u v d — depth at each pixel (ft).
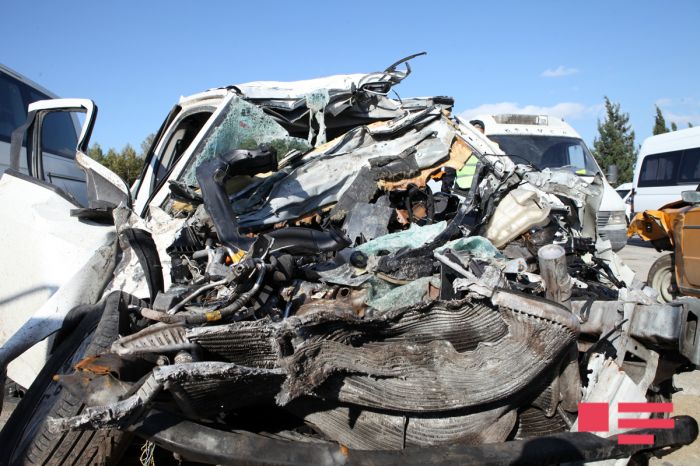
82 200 23.12
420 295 9.54
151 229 11.35
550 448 7.66
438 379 8.05
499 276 8.52
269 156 11.51
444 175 14.76
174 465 10.61
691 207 21.76
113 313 8.75
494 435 8.29
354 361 7.80
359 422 8.02
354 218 12.78
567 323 7.84
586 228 14.06
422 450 7.41
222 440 7.16
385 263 9.82
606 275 12.82
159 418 7.28
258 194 12.87
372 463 7.08
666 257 24.02
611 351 8.75
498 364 8.15
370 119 16.10
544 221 12.39
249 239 10.47
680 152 45.06
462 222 12.56
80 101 14.14
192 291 9.30
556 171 13.33
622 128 105.09
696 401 15.01
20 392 13.14
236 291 8.59
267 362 7.75
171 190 11.68
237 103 12.44
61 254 11.41
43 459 7.76
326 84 15.93
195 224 11.44
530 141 33.32
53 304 10.33
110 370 7.08
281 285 9.30
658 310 8.07
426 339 8.31
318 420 8.12
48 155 20.98
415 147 14.02
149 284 9.77
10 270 12.12
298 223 13.07
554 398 8.64
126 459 10.61
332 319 7.57
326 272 9.97
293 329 7.45
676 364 8.82
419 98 16.48
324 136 14.58
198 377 6.87
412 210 13.93
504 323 8.23
